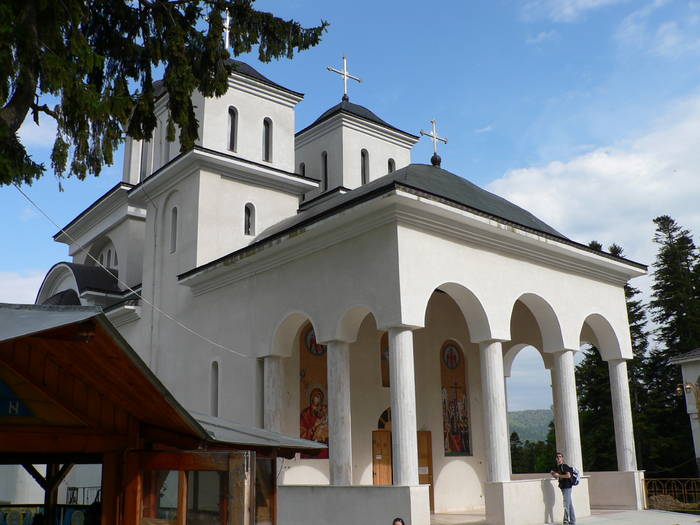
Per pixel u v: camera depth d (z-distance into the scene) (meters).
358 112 29.42
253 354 19.06
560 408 19.19
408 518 13.99
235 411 19.39
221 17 12.31
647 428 38.44
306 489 16.11
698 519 17.94
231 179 24.25
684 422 38.97
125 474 6.92
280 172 24.88
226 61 13.77
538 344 23.75
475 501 22.42
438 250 16.16
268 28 12.51
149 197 26.05
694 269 42.97
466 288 16.62
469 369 23.56
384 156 29.64
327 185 28.52
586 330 23.02
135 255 29.27
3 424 6.70
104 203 30.23
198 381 21.38
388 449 20.97
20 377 6.75
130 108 11.39
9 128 9.52
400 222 15.41
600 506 20.78
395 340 15.10
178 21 12.35
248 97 25.75
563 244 18.77
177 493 6.77
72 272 29.34
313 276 17.47
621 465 20.66
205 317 21.61
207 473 6.80
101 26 12.34
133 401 6.86
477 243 17.22
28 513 9.03
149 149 28.50
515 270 18.20
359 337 21.00
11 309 5.80
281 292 18.45
